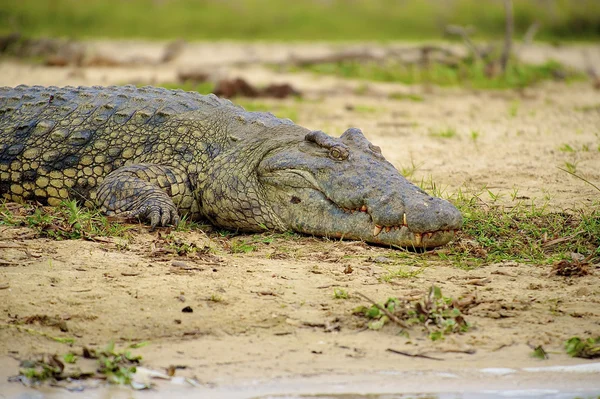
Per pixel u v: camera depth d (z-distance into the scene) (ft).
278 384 44.65
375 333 50.52
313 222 67.87
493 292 56.18
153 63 218.59
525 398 43.80
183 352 47.75
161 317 51.19
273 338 49.60
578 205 75.41
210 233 72.23
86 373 45.24
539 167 92.68
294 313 52.31
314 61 215.31
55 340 48.32
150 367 46.11
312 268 60.29
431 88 179.73
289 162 68.74
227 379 45.11
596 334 50.14
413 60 215.10
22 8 328.49
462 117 137.39
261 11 359.05
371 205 64.59
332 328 50.60
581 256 63.31
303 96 161.48
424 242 63.41
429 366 47.01
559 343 49.52
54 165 75.46
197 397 43.37
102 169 74.90
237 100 154.71
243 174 71.10
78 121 77.56
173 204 70.33
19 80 168.25
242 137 73.97
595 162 95.04
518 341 49.75
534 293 56.03
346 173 66.64
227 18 346.13
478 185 84.28
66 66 201.77
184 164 73.87
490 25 358.84
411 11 373.61
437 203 63.31
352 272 59.47
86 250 61.36
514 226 70.18
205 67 206.69
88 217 68.54
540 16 372.38
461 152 102.89
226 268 59.62
